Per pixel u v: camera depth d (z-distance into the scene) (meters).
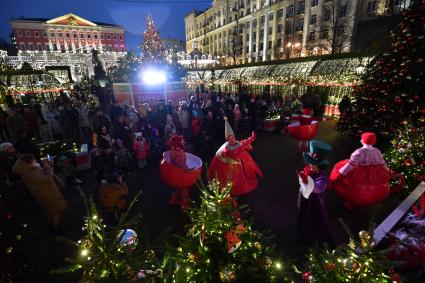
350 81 14.67
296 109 12.52
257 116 11.98
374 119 8.99
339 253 2.24
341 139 10.41
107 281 1.84
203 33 83.25
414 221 3.38
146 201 5.97
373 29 30.89
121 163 7.16
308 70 19.50
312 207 3.89
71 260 1.87
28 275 3.54
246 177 5.58
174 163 5.07
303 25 44.06
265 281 2.49
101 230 2.01
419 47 7.62
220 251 2.44
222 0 68.50
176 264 2.32
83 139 10.70
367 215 5.04
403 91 7.80
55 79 22.91
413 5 7.93
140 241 2.28
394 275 2.21
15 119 9.94
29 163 4.39
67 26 72.00
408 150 5.64
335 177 4.88
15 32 66.94
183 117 10.28
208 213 2.36
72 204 5.98
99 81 21.39
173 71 14.82
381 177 4.48
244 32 61.47
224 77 29.97
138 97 12.16
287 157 8.59
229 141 5.51
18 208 5.26
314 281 2.08
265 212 5.30
